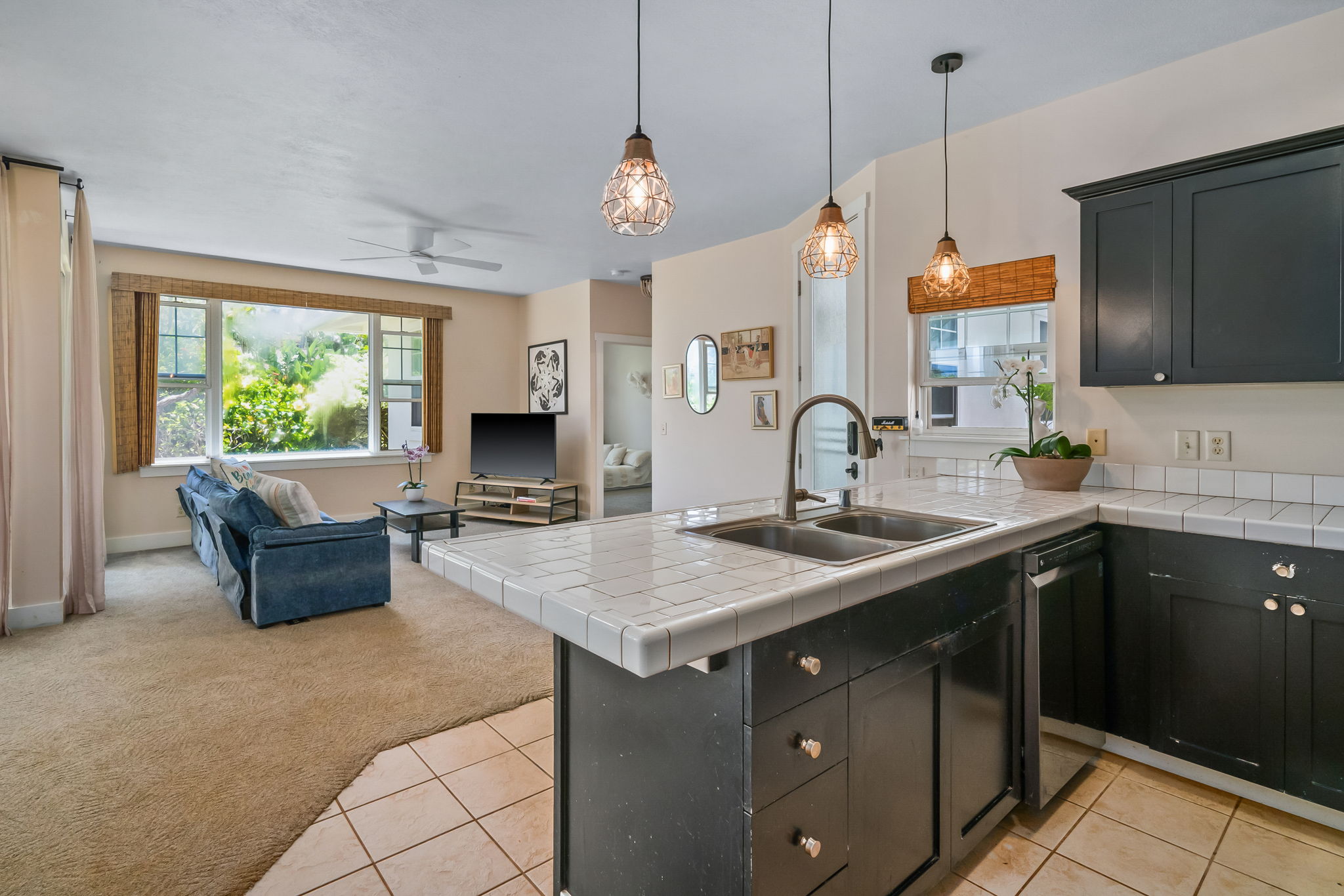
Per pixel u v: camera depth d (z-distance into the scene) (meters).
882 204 3.35
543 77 2.60
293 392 6.19
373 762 2.22
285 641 3.32
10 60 2.46
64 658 3.06
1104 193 2.36
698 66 2.51
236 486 4.38
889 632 1.36
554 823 1.52
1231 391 2.36
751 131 3.07
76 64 2.50
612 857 1.37
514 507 6.91
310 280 6.16
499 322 7.49
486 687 2.80
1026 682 1.79
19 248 3.38
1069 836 1.80
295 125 3.02
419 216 4.42
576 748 1.47
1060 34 2.29
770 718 1.10
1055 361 2.77
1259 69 2.28
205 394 5.72
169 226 4.66
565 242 5.05
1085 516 2.08
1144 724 2.10
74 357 3.70
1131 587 2.11
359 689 2.76
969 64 2.49
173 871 1.67
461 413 7.20
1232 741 1.92
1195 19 2.20
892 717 1.38
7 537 3.38
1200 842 1.77
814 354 4.16
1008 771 1.76
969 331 3.10
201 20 2.22
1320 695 1.76
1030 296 2.81
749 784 1.07
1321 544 1.73
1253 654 1.87
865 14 2.19
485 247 5.22
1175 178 2.19
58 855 1.73
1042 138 2.79
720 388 5.01
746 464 4.80
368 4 2.14
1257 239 2.03
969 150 3.01
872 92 2.70
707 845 1.15
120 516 5.31
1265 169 2.01
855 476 3.57
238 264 5.77
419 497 5.48
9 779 2.08
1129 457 2.60
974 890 1.60
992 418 3.04
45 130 3.06
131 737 2.35
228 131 3.09
